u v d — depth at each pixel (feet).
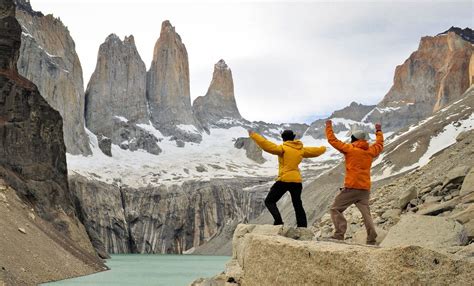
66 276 125.80
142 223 550.77
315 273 34.60
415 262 28.99
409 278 28.78
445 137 360.69
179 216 554.87
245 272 44.47
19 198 160.86
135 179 606.55
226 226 511.40
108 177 593.83
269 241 40.40
